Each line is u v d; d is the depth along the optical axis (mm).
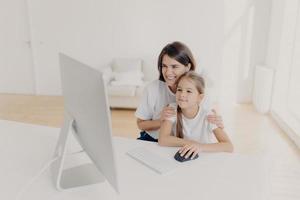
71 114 1137
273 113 3912
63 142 1148
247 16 4324
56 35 4824
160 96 1708
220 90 4652
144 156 1300
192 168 1210
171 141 1414
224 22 4383
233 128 3555
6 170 1224
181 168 1210
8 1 4746
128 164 1246
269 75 3939
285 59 3781
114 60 4648
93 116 901
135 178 1140
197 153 1299
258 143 3125
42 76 5031
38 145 1457
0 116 3984
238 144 3098
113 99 4152
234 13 4332
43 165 1260
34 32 4848
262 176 1152
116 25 4645
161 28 4547
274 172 2514
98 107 852
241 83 4594
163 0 4426
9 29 4883
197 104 1475
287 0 3646
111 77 4379
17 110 4254
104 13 4617
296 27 3564
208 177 1144
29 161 1297
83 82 923
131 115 4012
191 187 1078
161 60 1581
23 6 4742
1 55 5023
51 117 3941
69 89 1088
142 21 4562
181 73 1532
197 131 1523
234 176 1149
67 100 1147
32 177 1167
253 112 4176
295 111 3543
